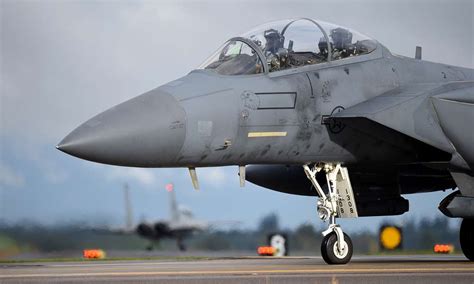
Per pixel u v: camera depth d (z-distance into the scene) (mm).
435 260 61156
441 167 52188
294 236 86500
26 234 76375
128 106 46375
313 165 52344
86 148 44531
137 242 85188
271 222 86875
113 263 59719
